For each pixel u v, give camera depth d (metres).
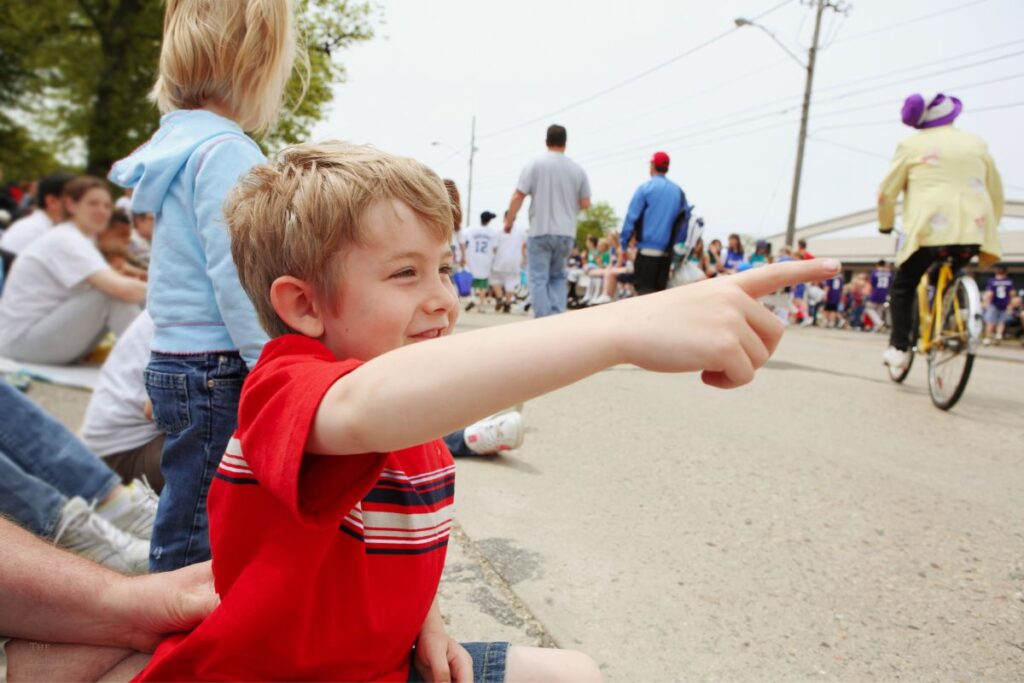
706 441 3.06
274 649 0.79
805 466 2.73
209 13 1.45
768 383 4.53
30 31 8.91
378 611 0.85
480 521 2.12
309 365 0.73
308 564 0.77
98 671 0.99
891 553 1.98
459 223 0.95
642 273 5.65
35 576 0.98
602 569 1.84
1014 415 3.80
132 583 1.02
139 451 2.09
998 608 1.70
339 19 13.02
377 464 0.71
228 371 1.40
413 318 0.83
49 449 1.87
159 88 1.57
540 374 0.62
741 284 0.61
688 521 2.17
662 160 5.61
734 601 1.70
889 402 4.04
